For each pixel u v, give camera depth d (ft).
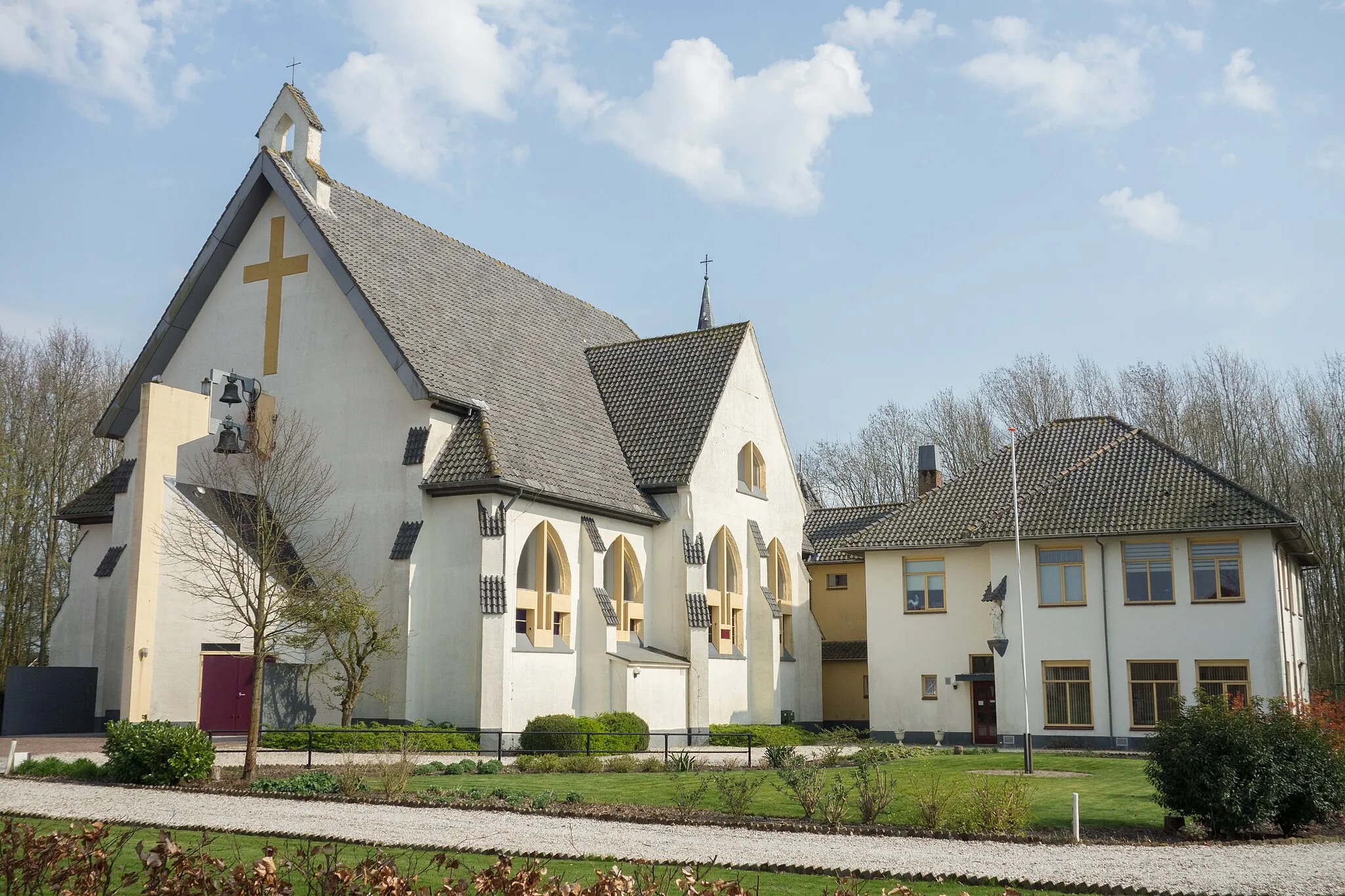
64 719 121.49
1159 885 46.21
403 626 110.01
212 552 100.12
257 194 126.72
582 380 155.43
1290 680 131.85
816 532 189.37
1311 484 193.88
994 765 102.01
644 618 137.49
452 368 122.72
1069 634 128.67
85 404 190.60
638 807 66.64
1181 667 123.75
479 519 111.96
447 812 63.36
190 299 128.77
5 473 163.22
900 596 142.61
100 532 134.21
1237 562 123.65
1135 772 95.04
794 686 162.40
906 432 267.80
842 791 64.49
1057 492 135.33
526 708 114.32
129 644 103.30
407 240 137.69
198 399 112.16
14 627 170.30
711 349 157.69
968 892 41.70
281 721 112.27
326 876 33.91
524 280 161.27
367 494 115.96
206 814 61.72
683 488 139.85
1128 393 223.92
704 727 134.51
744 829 59.67
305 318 123.44
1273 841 60.34
